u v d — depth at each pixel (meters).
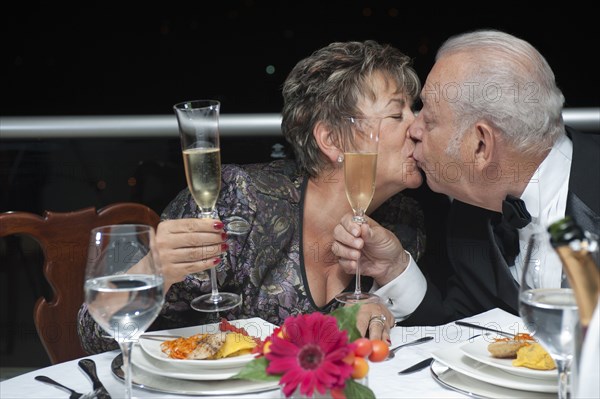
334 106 1.66
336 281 1.72
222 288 1.65
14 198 3.53
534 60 1.60
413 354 1.29
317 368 0.93
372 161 1.39
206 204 1.44
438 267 2.21
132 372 1.21
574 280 0.88
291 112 1.72
